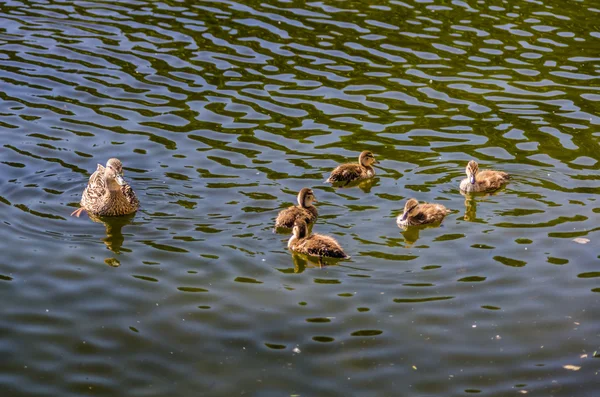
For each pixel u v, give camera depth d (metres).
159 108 15.28
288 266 10.74
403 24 19.00
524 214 11.95
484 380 8.72
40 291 10.18
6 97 15.49
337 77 16.55
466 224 11.71
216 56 17.36
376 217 11.94
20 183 12.70
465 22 19.12
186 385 8.66
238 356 9.09
